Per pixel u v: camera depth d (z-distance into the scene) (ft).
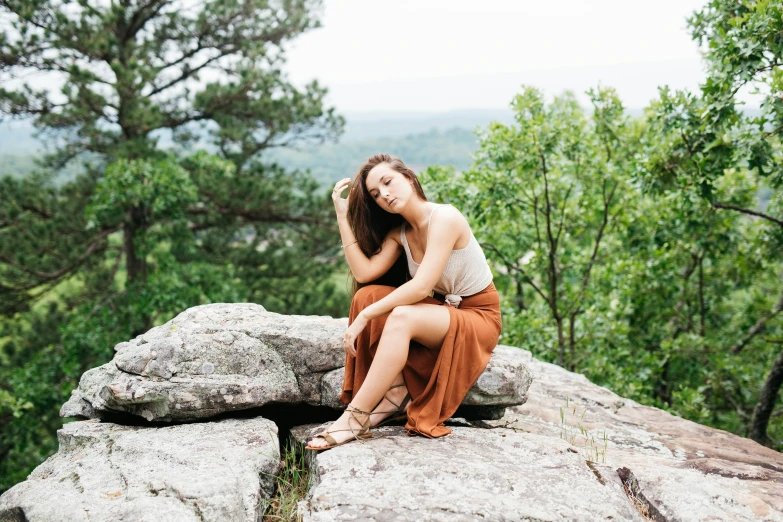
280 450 11.51
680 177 19.80
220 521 7.84
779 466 11.42
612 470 9.70
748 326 33.24
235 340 11.69
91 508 8.09
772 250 28.17
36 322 45.01
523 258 30.01
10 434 39.65
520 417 13.11
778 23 15.16
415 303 10.50
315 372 11.77
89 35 35.58
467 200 25.03
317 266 48.21
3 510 8.71
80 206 41.81
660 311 32.22
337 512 7.71
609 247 31.63
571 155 24.99
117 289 42.91
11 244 38.91
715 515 8.55
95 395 11.87
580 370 27.99
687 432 13.44
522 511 7.86
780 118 16.05
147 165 34.94
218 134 41.81
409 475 8.55
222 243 46.80
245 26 41.70
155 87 41.14
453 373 10.26
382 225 11.20
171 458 9.45
